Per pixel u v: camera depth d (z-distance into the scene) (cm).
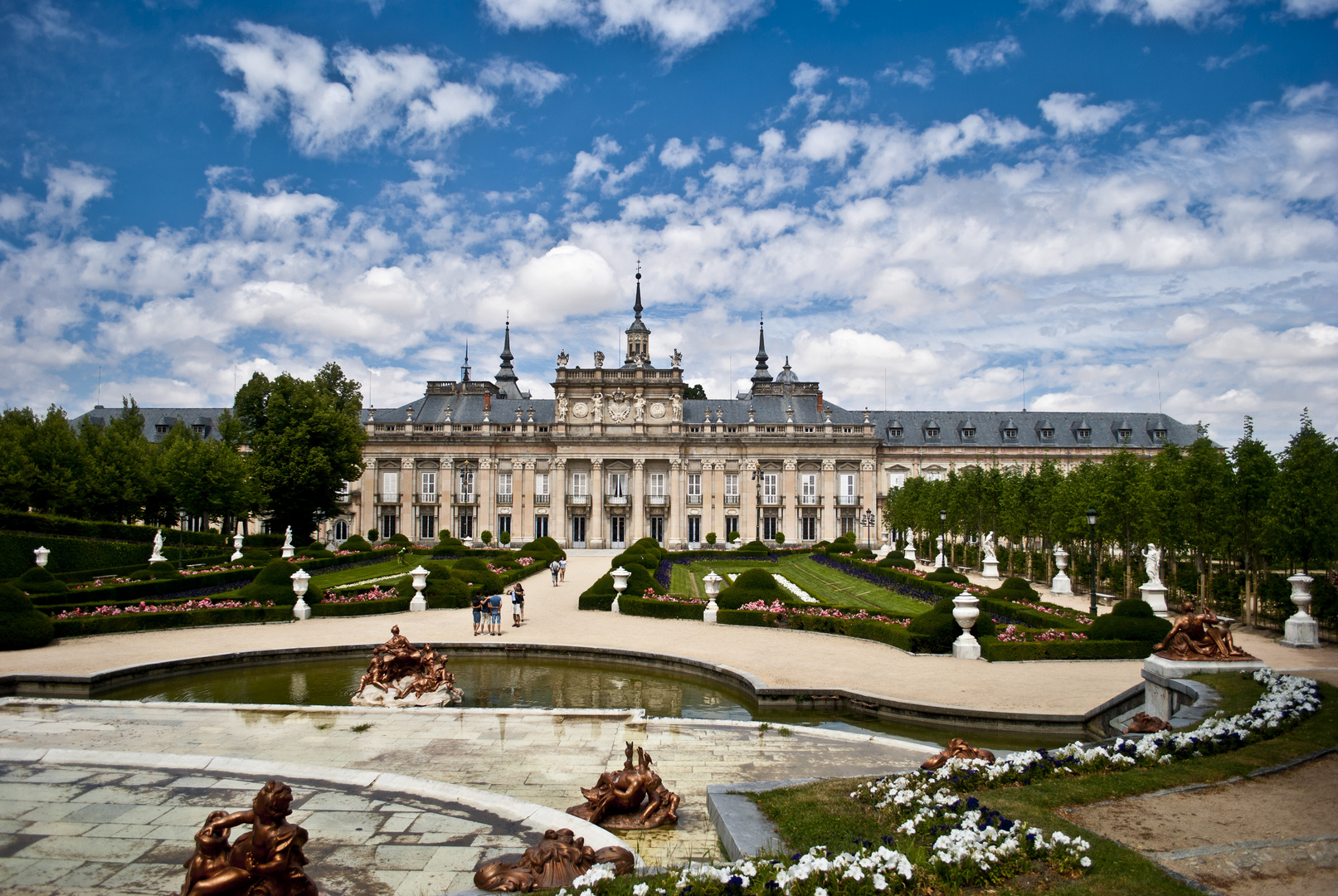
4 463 6200
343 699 2388
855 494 9550
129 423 8762
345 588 4297
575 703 2386
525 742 1759
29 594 3756
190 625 3447
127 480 6981
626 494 9406
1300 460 3522
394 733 1817
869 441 9531
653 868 1020
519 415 9675
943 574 4684
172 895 972
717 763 1625
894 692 2259
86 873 1034
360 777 1409
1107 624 2844
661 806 1283
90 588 3812
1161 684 2016
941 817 1084
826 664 2680
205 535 7675
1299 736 1475
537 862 992
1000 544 7944
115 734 1788
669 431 9462
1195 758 1366
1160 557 5266
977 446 10319
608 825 1262
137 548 6031
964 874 913
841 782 1349
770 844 1069
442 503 9488
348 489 9525
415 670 2314
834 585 5378
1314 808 1131
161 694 2456
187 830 1177
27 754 1492
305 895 863
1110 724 2059
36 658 2727
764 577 3941
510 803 1294
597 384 9462
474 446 9500
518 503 9494
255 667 2841
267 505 7506
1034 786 1237
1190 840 1024
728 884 895
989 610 3778
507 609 4141
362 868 1062
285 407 7231
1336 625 3116
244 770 1439
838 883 890
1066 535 5597
